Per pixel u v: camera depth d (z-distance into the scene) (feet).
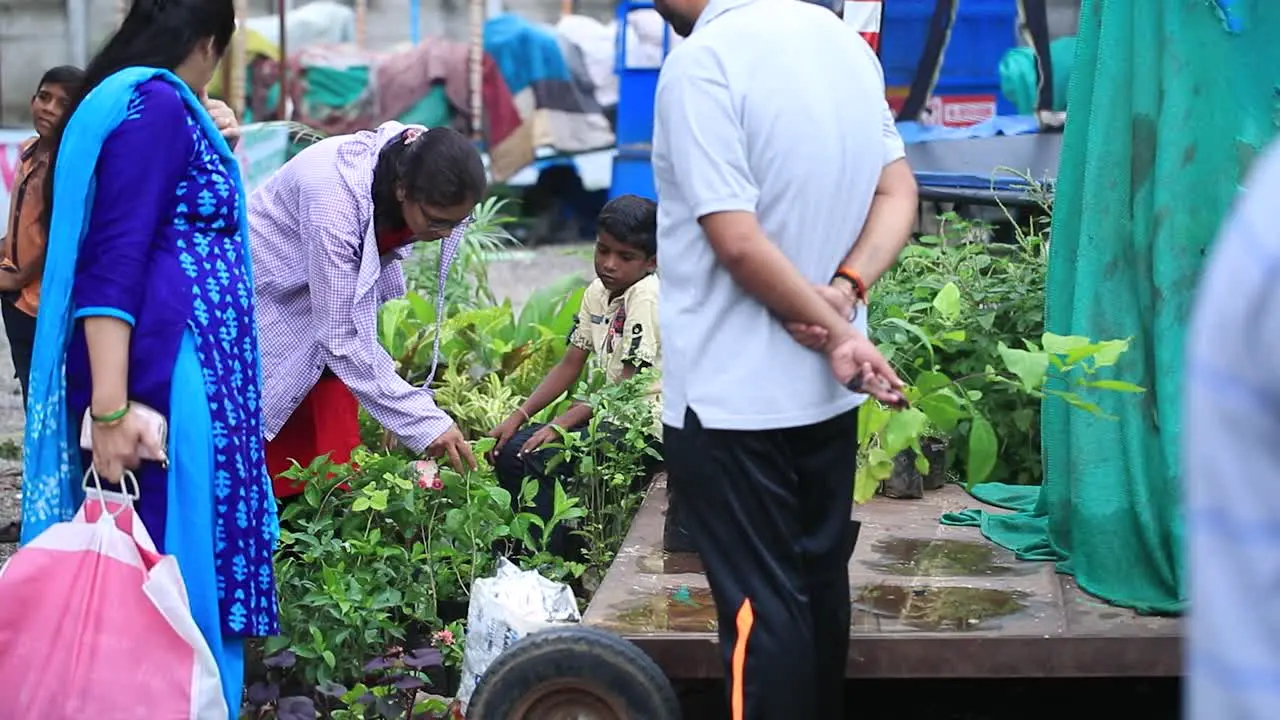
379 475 13.56
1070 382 11.69
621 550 12.73
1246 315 4.53
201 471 10.23
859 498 12.90
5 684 9.74
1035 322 16.10
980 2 28.19
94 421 9.92
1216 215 11.18
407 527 13.65
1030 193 19.11
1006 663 10.41
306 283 13.55
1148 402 11.44
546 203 42.19
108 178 9.87
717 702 12.62
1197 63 11.19
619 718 9.74
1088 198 11.69
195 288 10.25
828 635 9.39
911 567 12.05
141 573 9.79
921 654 10.41
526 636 9.91
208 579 10.29
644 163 35.76
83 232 9.96
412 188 13.05
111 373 9.86
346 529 13.41
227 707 10.30
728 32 8.59
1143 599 11.14
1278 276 4.48
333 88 39.68
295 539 13.24
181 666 9.78
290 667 12.41
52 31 40.04
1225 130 11.18
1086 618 10.78
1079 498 11.51
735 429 8.76
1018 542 12.67
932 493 14.43
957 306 14.99
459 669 12.77
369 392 13.30
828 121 8.62
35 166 13.19
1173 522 11.08
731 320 8.79
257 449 10.78
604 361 15.48
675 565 12.28
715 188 8.44
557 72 40.63
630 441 14.60
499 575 11.93
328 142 13.69
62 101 13.52
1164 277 11.27
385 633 12.80
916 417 12.12
